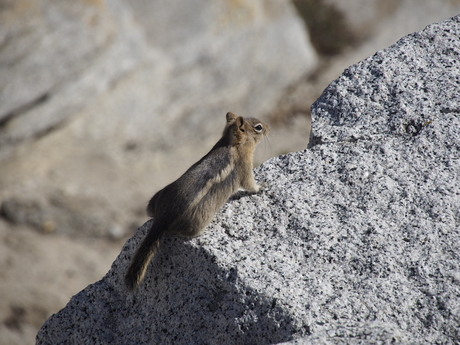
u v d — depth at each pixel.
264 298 11.30
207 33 51.81
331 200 13.41
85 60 43.59
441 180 13.22
